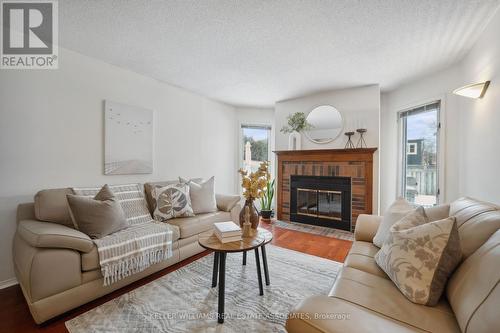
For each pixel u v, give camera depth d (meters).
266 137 5.11
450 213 1.48
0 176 2.04
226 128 4.59
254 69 2.94
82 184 2.54
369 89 3.54
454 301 0.97
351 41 2.26
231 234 1.83
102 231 1.92
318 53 2.51
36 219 1.97
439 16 1.88
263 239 1.88
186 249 2.48
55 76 2.35
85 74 2.56
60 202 2.06
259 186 2.13
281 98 4.22
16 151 2.12
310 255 2.68
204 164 4.12
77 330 1.47
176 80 3.33
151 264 2.10
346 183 3.64
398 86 3.55
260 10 1.81
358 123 3.63
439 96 2.96
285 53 2.51
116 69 2.83
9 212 2.08
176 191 2.79
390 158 3.76
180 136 3.67
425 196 3.18
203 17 1.90
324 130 3.92
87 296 1.67
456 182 2.76
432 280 1.09
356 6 1.75
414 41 2.26
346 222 3.64
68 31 2.11
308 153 3.96
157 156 3.32
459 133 2.71
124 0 1.70
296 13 1.84
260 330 1.47
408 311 1.03
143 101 3.13
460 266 1.08
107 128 2.74
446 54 2.53
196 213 2.91
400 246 1.27
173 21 1.96
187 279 2.12
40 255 1.47
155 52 2.50
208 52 2.50
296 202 4.14
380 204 3.90
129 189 2.62
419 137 3.31
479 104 2.21
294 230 3.70
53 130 2.33
